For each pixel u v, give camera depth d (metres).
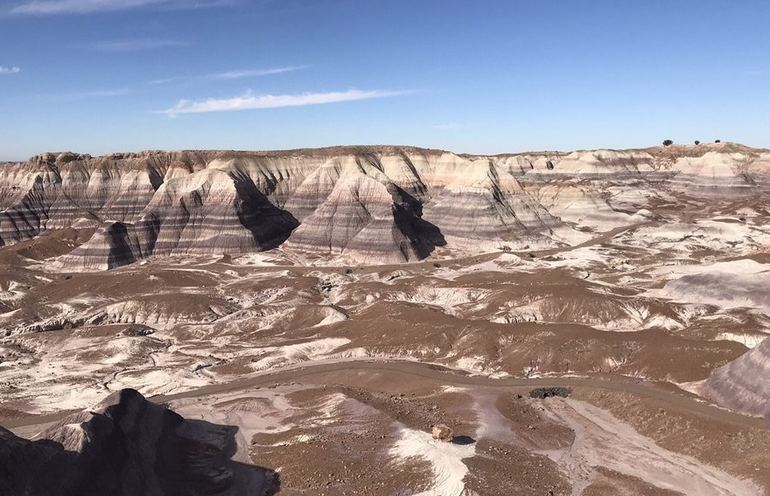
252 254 167.75
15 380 86.75
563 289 107.62
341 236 172.75
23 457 42.84
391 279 139.75
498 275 133.62
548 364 80.69
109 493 47.16
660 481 51.91
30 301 126.50
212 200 182.00
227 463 58.31
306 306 112.56
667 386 71.44
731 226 176.00
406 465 51.38
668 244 166.50
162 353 97.94
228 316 113.44
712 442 56.38
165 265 159.38
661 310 99.19
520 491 47.62
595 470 53.75
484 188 184.00
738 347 77.25
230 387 81.38
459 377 79.31
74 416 54.09
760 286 103.88
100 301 125.06
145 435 57.69
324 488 50.62
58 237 182.75
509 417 63.31
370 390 75.94
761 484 50.09
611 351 80.75
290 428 64.81
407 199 199.00
